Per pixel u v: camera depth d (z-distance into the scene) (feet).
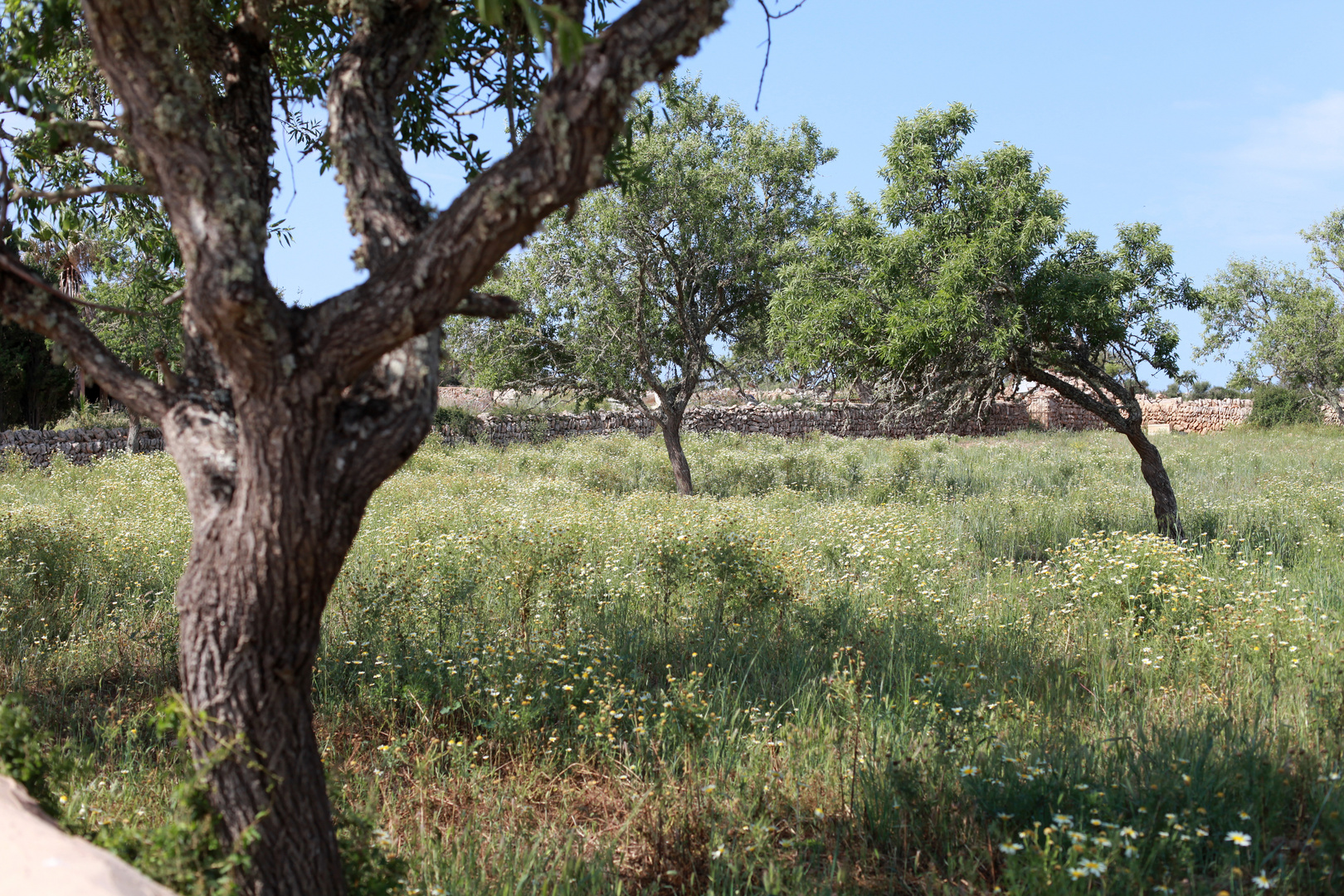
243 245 7.27
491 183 7.24
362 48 9.29
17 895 5.45
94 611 23.48
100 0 6.91
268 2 10.19
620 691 16.56
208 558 8.00
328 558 8.07
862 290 34.40
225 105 10.19
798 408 114.01
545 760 15.25
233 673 8.02
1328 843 10.77
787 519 37.83
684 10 7.19
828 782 13.91
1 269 8.23
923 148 33.30
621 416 106.22
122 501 41.57
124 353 56.03
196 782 8.03
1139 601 22.95
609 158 14.20
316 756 8.70
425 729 16.53
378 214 8.66
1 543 25.62
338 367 7.66
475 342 52.03
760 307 54.29
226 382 8.77
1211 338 119.34
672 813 13.07
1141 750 13.93
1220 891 10.04
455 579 23.18
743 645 20.43
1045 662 19.70
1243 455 75.31
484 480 50.98
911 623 22.35
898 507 40.88
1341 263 113.70
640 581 25.29
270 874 8.13
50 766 9.43
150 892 6.16
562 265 51.01
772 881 10.92
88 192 9.09
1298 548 31.73
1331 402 112.98
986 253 31.55
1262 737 14.19
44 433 62.59
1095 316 32.07
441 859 11.66
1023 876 10.62
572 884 11.38
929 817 12.70
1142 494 47.75
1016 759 13.42
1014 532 37.32
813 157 53.52
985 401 35.68
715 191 50.03
